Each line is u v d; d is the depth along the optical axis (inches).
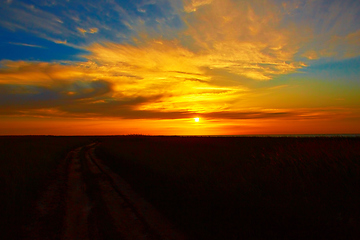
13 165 552.4
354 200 236.5
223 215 249.8
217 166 453.7
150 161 571.5
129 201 342.6
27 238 222.4
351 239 176.6
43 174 520.1
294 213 221.1
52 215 283.9
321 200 247.1
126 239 219.3
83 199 359.6
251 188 298.2
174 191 341.1
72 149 1417.3
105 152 1041.5
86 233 233.5
